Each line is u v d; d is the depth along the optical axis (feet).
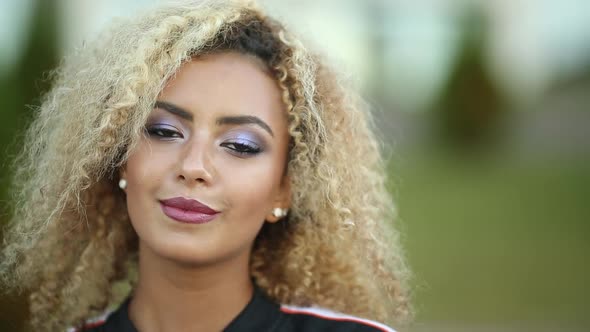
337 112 8.96
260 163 8.00
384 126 28.76
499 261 30.96
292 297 9.39
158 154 7.81
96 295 9.73
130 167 7.97
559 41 58.59
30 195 9.57
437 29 57.57
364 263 9.45
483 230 35.91
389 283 9.67
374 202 9.61
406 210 39.37
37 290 9.74
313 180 8.80
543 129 56.39
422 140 56.90
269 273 9.43
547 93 58.59
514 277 28.66
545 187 44.65
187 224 7.70
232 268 8.33
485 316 24.43
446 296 26.40
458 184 46.42
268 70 8.16
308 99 8.42
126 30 8.46
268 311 8.61
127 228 9.45
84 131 8.30
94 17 23.98
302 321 8.62
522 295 26.50
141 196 7.88
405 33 56.65
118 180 8.87
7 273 9.82
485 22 57.31
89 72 8.59
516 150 55.21
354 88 9.45
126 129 8.03
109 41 8.68
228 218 7.85
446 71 57.82
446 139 57.11
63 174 8.59
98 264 9.57
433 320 24.00
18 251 9.51
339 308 9.49
